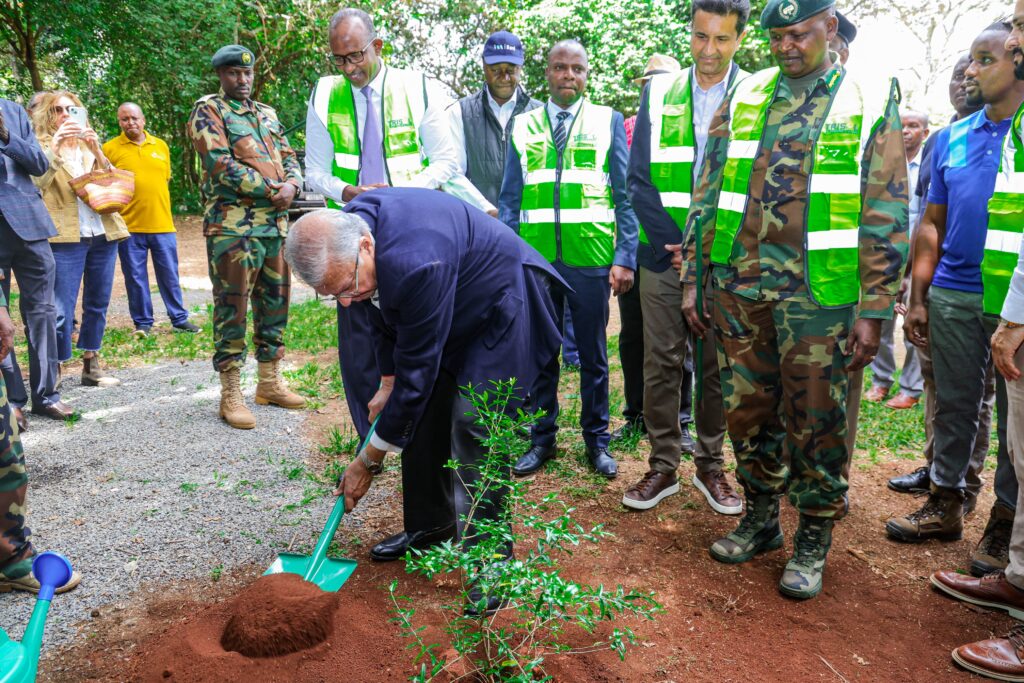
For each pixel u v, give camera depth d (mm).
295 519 3574
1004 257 2951
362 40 4016
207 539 3363
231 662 2439
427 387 2598
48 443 4484
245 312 4777
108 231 5512
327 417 5047
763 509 3303
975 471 3676
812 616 2881
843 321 2830
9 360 4566
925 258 3588
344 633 2641
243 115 4727
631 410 4754
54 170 5203
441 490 3166
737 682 2471
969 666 2531
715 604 2947
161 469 4113
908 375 5582
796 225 2836
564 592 2168
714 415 3748
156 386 5715
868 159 2748
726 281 3031
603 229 4031
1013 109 3090
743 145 2963
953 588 2992
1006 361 2572
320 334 7348
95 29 15422
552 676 2457
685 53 17234
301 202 10266
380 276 2434
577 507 3779
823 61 2809
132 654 2576
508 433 2461
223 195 4641
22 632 2707
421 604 2881
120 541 3326
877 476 4305
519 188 4262
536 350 2918
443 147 4316
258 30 17391
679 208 3605
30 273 4672
